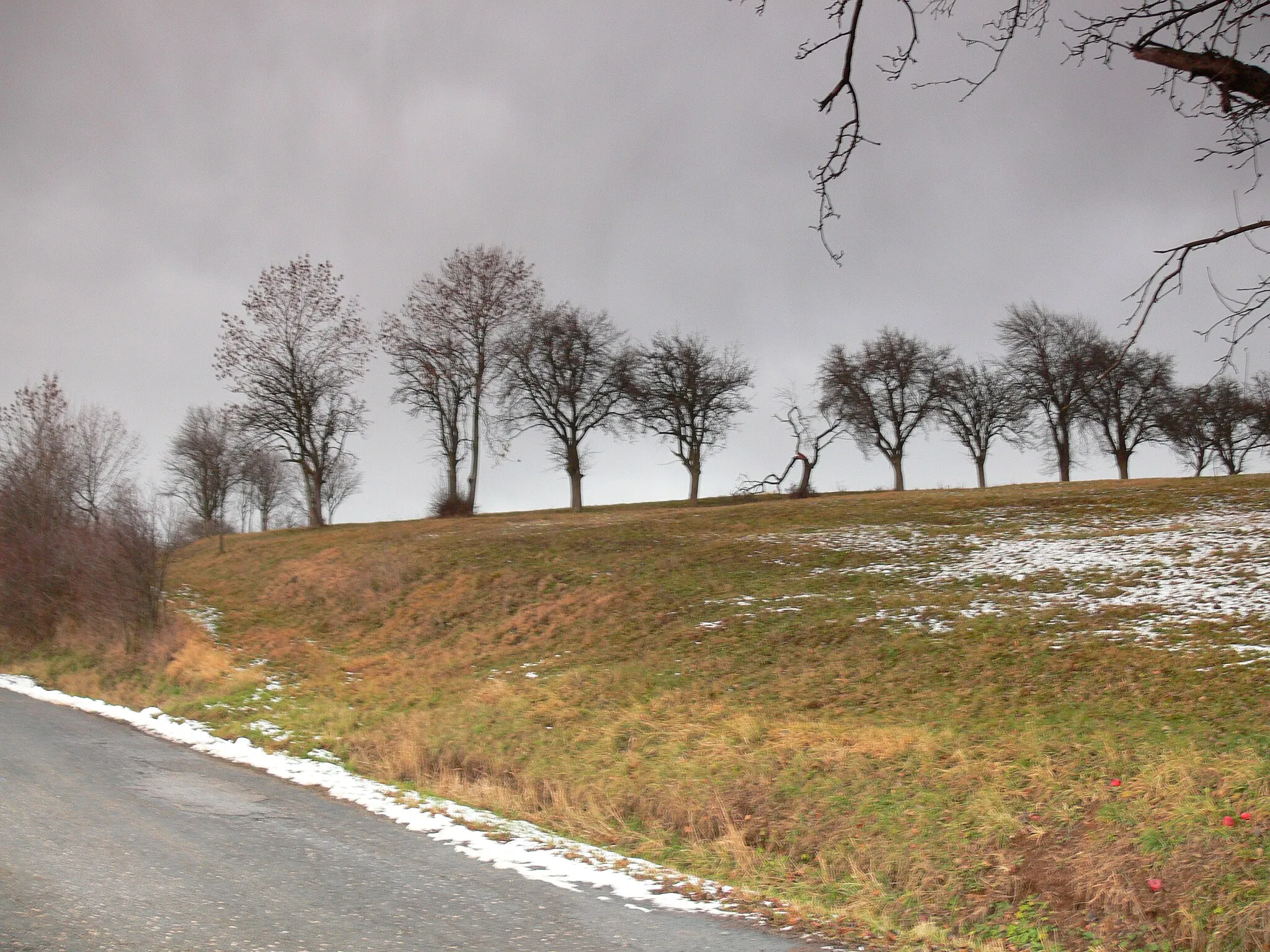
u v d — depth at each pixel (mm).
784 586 27188
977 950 7621
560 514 53781
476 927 7043
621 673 20250
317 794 12297
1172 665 15703
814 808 11422
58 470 34562
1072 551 27750
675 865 10297
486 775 14547
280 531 59562
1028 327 57562
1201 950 7223
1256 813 8602
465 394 61750
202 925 6602
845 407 64062
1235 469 59594
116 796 10977
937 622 21094
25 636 29953
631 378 59375
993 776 11102
